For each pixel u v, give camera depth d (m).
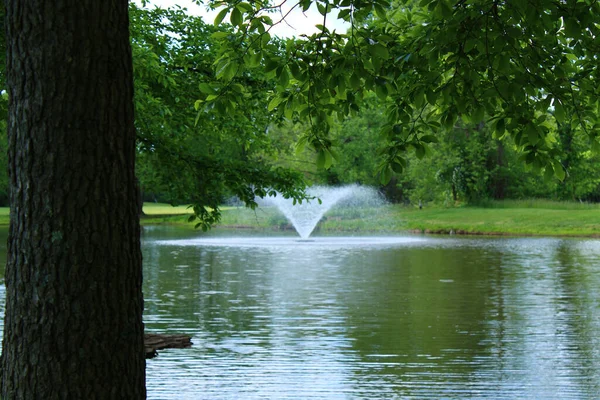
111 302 3.79
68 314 3.71
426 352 10.87
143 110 12.05
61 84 3.70
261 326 12.98
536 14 5.52
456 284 18.80
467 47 5.88
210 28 14.77
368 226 47.78
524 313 14.23
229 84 6.20
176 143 12.06
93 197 3.74
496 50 5.82
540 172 6.34
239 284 18.89
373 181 55.53
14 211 3.77
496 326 12.87
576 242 35.84
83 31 3.73
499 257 26.98
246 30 6.02
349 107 6.70
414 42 6.36
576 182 57.03
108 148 3.79
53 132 3.70
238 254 28.19
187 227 49.44
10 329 3.78
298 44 6.32
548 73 6.38
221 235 40.97
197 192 11.78
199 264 24.23
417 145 6.72
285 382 9.23
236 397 8.58
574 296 16.53
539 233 42.50
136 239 3.93
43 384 3.71
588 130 6.95
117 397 3.80
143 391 3.95
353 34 6.07
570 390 8.80
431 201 58.78
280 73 6.10
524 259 26.05
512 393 8.69
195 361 10.37
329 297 16.50
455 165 56.41
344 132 55.09
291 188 12.34
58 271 3.70
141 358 3.94
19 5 3.73
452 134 55.34
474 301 15.82
